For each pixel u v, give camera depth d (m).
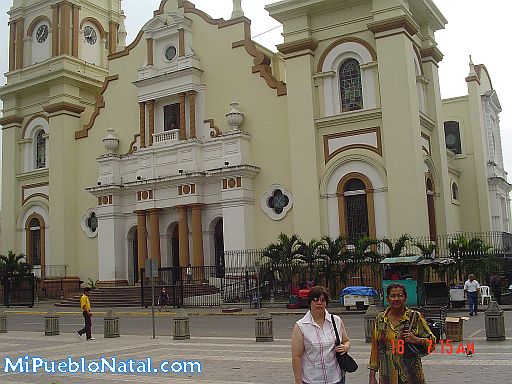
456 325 15.11
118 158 39.56
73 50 44.50
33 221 44.31
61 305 37.00
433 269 26.73
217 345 16.80
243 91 36.28
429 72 33.97
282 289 29.92
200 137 37.44
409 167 29.31
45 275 42.12
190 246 36.44
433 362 12.33
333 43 32.50
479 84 43.81
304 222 31.98
